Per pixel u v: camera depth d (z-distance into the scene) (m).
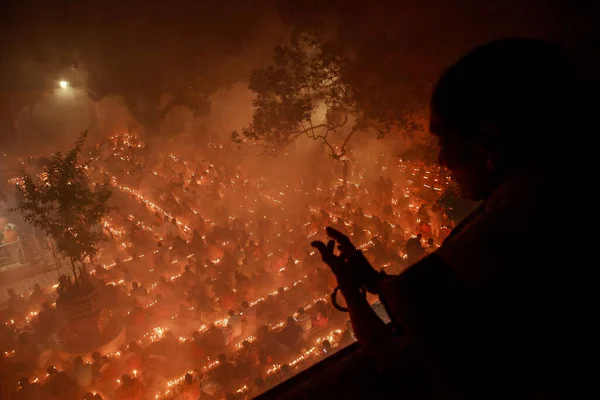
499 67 1.11
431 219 14.49
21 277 15.48
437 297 1.01
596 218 0.98
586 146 1.08
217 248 14.61
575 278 0.96
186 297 12.42
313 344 10.38
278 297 11.89
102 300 11.30
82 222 11.19
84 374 9.59
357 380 1.46
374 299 9.46
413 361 1.10
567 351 0.97
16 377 10.39
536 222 1.00
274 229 16.16
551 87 1.09
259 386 9.07
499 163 1.13
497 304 0.99
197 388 9.22
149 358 10.06
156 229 16.95
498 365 0.97
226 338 10.64
